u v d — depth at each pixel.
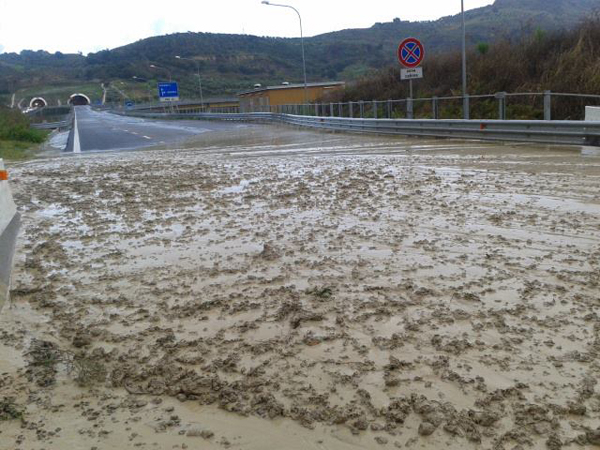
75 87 174.88
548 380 2.93
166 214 7.52
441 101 23.38
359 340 3.49
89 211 8.09
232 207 7.70
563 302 3.85
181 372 3.23
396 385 2.97
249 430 2.68
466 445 2.47
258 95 58.75
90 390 3.11
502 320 3.63
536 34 21.92
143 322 3.97
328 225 6.32
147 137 30.38
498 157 10.95
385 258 5.01
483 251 5.05
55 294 4.63
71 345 3.68
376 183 8.90
